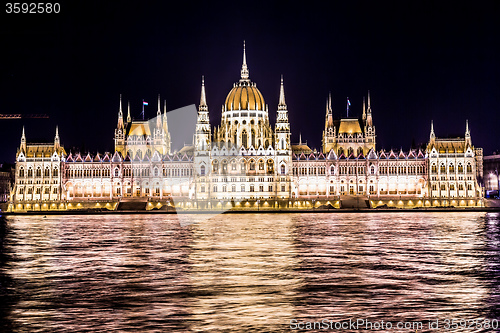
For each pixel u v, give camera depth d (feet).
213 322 224.74
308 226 595.47
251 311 239.09
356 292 269.44
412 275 307.58
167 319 228.63
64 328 219.20
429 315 232.73
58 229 571.69
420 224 617.62
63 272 320.09
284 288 277.64
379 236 490.49
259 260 358.23
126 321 226.38
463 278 299.58
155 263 348.59
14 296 264.52
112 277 305.32
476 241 453.17
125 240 468.34
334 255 378.53
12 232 538.88
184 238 481.05
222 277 303.68
